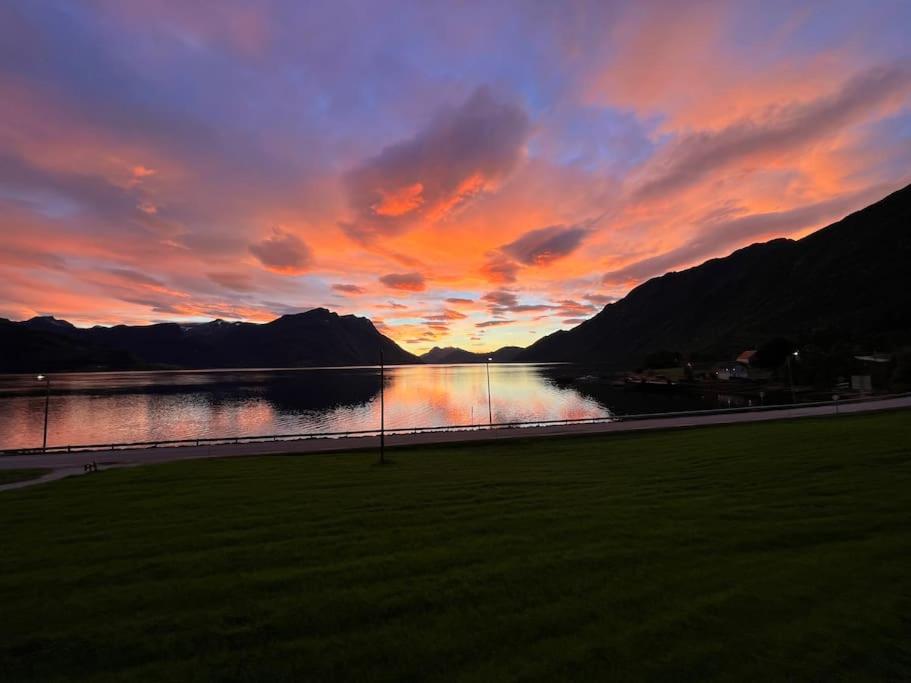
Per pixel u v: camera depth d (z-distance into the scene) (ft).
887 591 24.25
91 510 44.04
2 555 32.58
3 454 95.61
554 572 27.63
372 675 19.40
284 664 20.27
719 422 109.19
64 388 473.67
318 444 98.63
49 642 22.22
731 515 36.55
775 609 22.99
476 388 468.34
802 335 428.56
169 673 19.93
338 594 25.81
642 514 37.76
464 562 29.50
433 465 68.74
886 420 84.33
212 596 26.09
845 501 38.27
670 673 18.85
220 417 250.57
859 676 18.39
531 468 63.26
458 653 20.56
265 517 40.24
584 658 19.88
